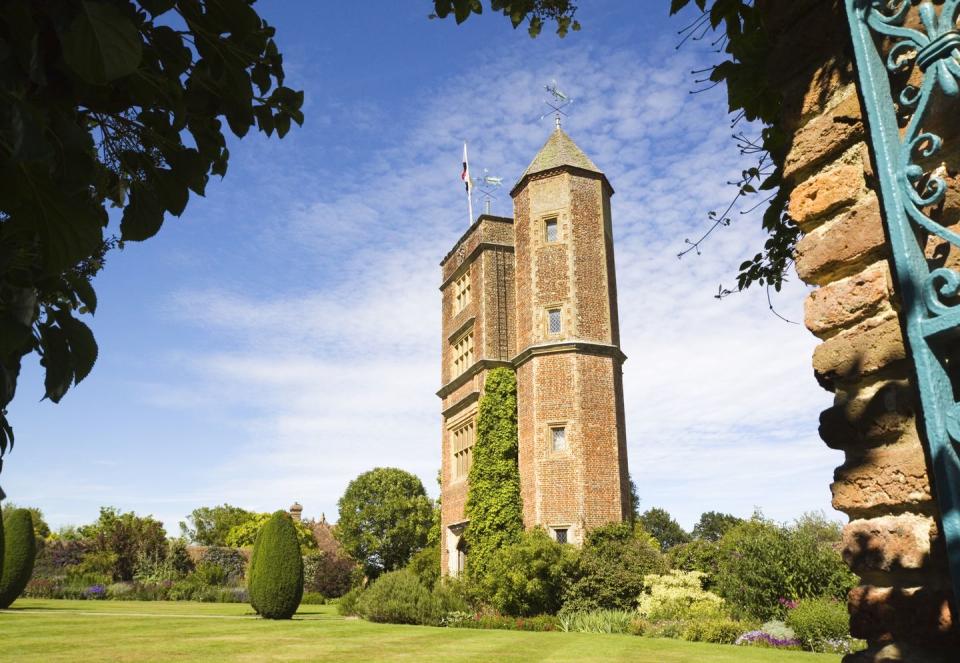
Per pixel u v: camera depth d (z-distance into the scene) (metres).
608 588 19.84
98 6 1.44
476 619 20.73
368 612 22.66
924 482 1.58
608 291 24.19
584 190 24.72
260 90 2.50
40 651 12.89
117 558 42.19
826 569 17.55
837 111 1.91
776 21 2.15
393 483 51.78
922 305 1.49
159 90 1.98
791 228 4.75
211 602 36.97
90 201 2.11
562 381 22.80
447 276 30.27
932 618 1.56
